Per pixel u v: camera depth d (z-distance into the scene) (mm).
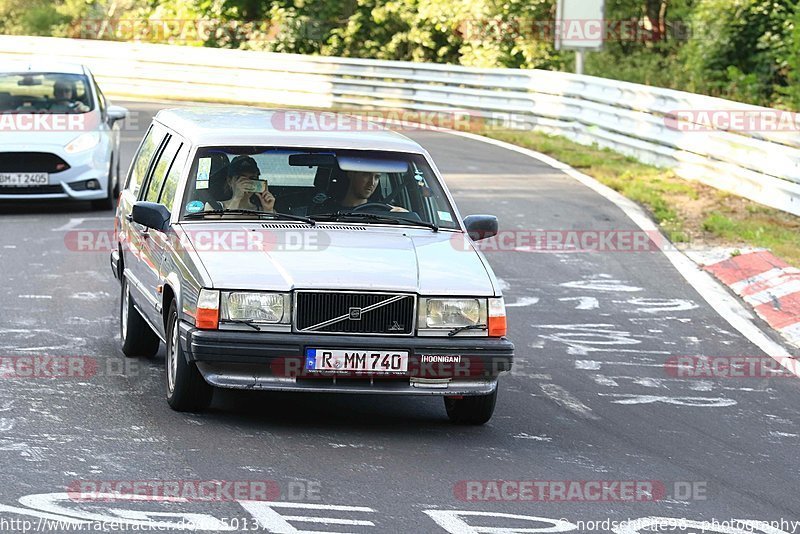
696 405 24234
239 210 22578
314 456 19141
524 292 34188
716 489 18750
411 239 22453
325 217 22797
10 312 29469
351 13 109438
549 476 18891
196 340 19969
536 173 54625
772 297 33469
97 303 30938
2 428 19828
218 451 19062
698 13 77000
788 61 71188
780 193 43625
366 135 24547
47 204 47969
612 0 89062
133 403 21828
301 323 20172
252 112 26812
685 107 52781
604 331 30281
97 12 136125
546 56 93125
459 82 75938
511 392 24609
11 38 101562
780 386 25984
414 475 18422
